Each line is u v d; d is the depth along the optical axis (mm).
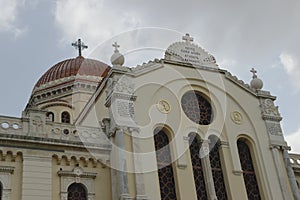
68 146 23484
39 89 38562
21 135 22516
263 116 28734
